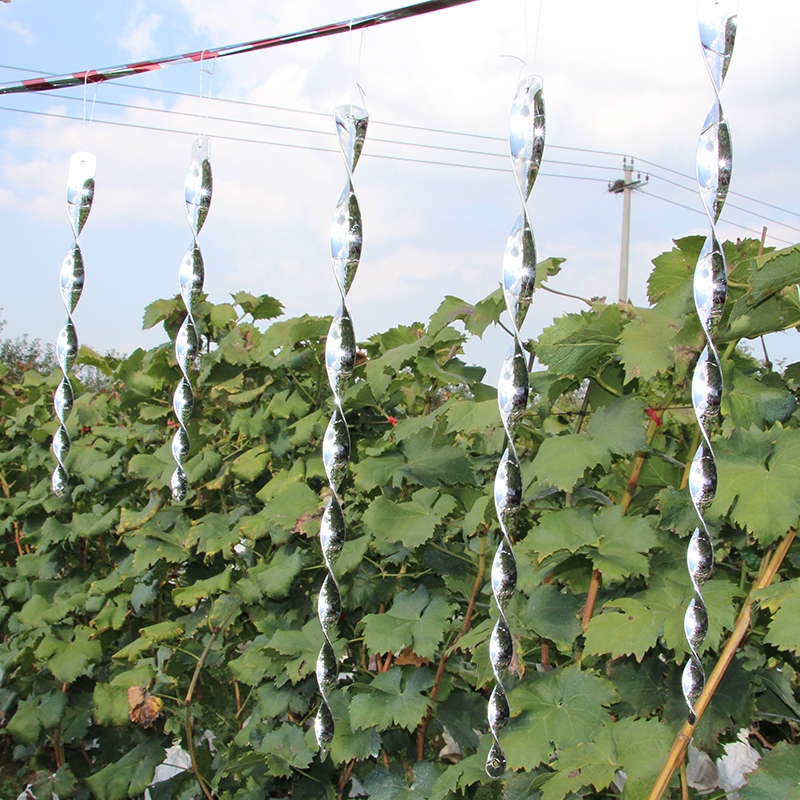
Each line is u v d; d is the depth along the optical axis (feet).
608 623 5.17
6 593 12.23
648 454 5.88
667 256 5.83
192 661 8.85
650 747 4.98
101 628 9.77
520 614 6.11
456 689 7.04
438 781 5.87
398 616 6.84
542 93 3.57
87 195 5.73
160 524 9.48
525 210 3.54
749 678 5.39
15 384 16.16
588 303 6.46
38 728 9.92
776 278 4.78
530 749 5.30
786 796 4.56
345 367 3.97
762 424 5.47
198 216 5.30
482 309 7.09
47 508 12.02
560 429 7.79
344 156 4.06
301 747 7.38
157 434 10.29
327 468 4.03
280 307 10.05
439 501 6.87
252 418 9.36
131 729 10.09
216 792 8.51
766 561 5.32
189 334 5.29
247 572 8.36
